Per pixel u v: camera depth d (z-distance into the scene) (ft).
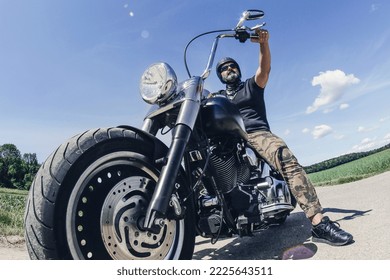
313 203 8.20
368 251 7.03
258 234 10.56
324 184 25.16
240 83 10.74
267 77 9.93
